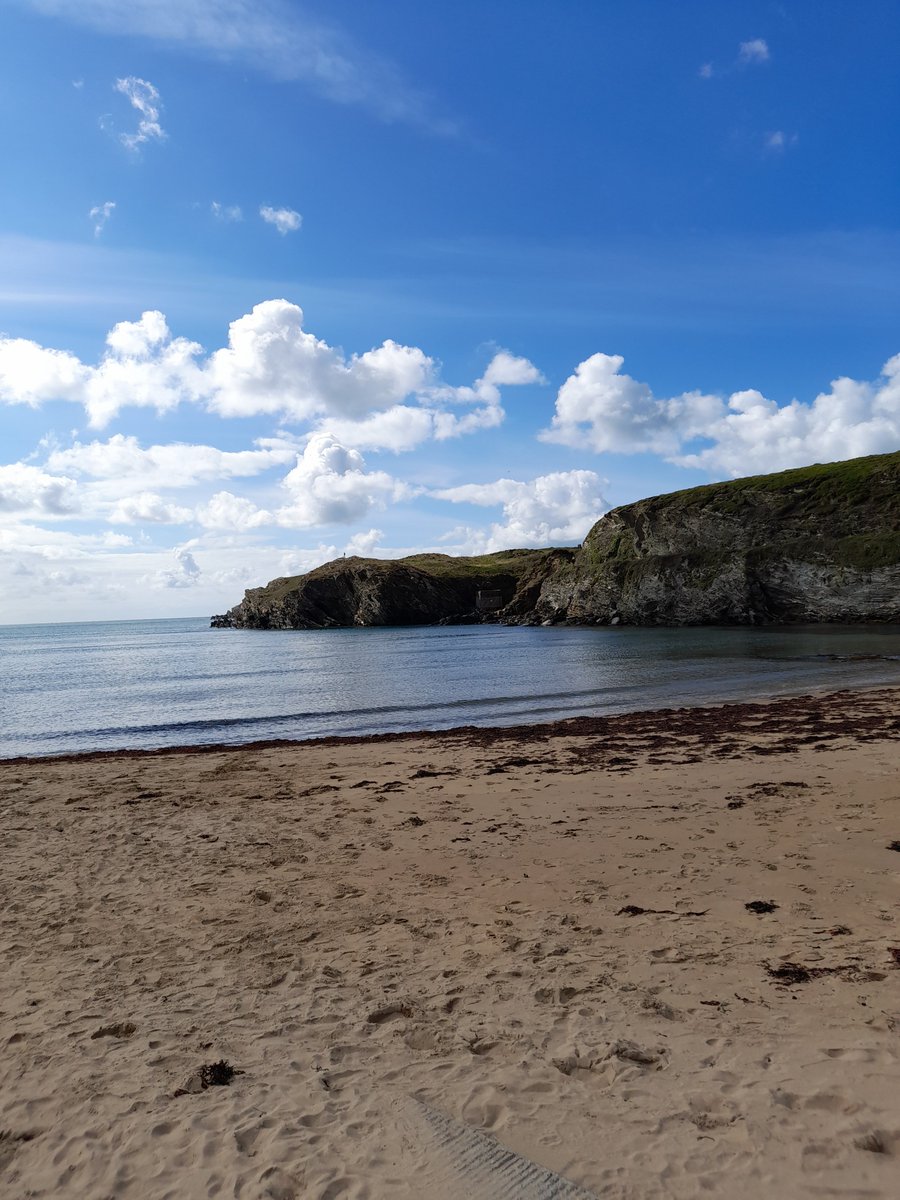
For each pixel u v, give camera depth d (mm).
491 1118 4273
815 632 69438
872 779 13203
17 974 6777
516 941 6961
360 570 153125
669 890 8125
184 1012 5891
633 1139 3982
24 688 45312
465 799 13570
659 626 96688
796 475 99312
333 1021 5629
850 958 6113
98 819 13211
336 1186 3760
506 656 58750
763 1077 4477
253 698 37094
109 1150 4184
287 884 9133
